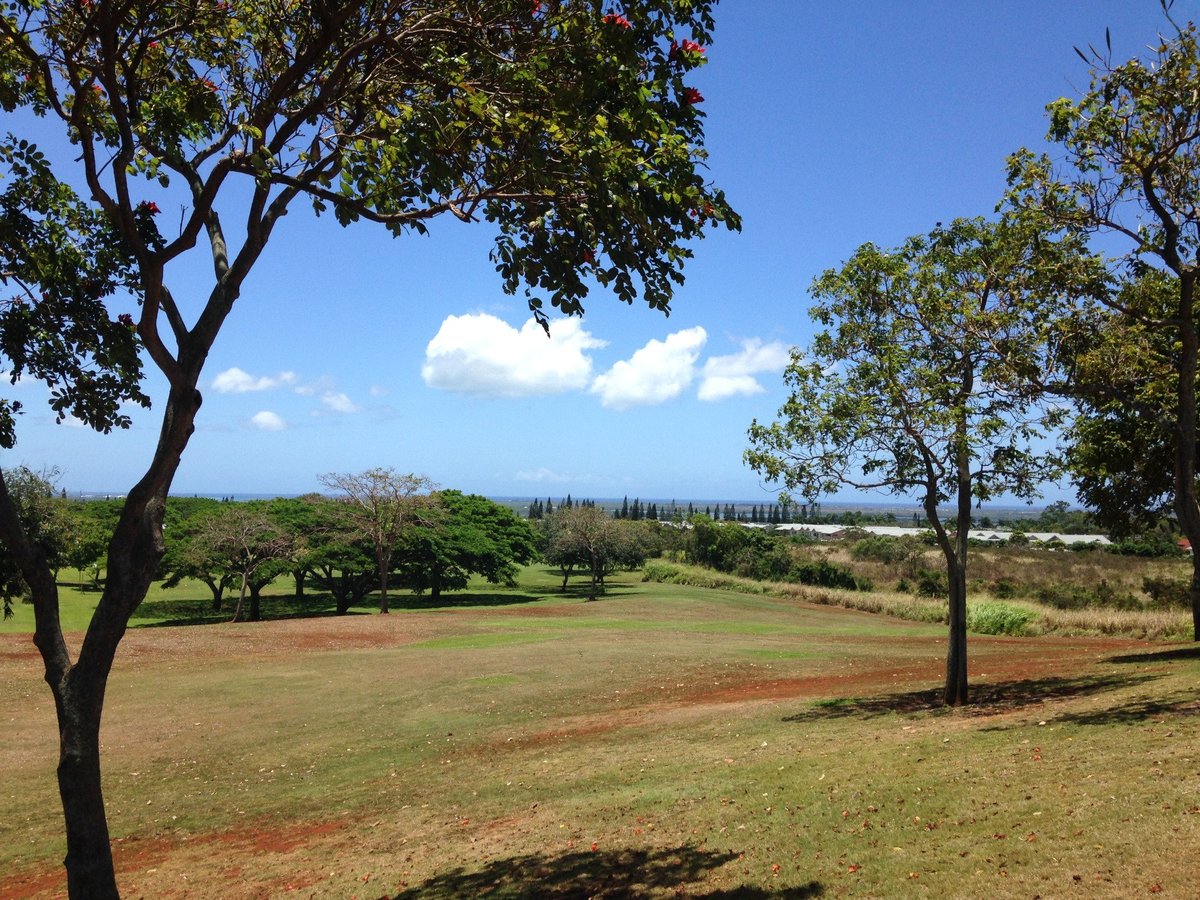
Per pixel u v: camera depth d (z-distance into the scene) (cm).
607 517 6531
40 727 1744
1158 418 1160
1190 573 4125
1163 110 1066
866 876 652
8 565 1803
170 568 4988
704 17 660
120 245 800
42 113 778
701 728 1494
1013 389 1284
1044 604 3859
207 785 1379
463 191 699
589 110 646
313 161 734
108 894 610
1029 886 568
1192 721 949
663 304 681
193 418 659
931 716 1337
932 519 1465
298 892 872
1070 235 1227
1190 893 508
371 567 5400
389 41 661
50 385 808
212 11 729
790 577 5844
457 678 2266
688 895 691
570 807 1050
